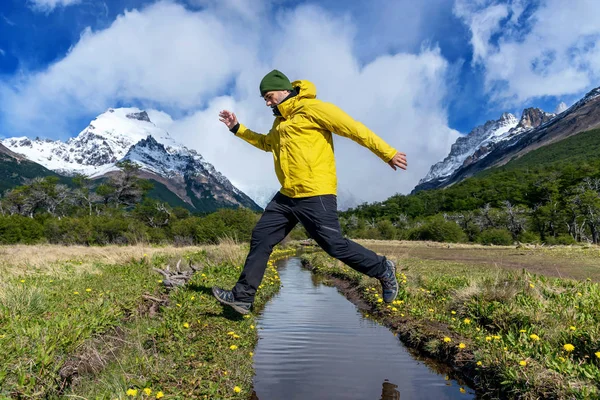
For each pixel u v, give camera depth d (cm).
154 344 438
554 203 7988
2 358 341
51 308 518
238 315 580
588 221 7400
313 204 374
